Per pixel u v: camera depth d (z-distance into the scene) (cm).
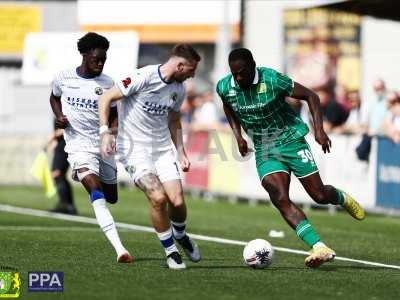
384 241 3409
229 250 2986
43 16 9188
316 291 2177
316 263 2470
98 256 2689
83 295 2048
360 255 2961
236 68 2459
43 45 4956
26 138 6581
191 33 6894
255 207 4875
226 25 6397
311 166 2552
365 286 2275
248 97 2514
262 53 7538
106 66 4325
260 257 2512
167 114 2467
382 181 4478
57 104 2689
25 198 5125
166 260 2630
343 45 7412
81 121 2627
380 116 4606
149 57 6294
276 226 3909
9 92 9062
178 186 2467
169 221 2453
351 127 4956
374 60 7412
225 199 5319
